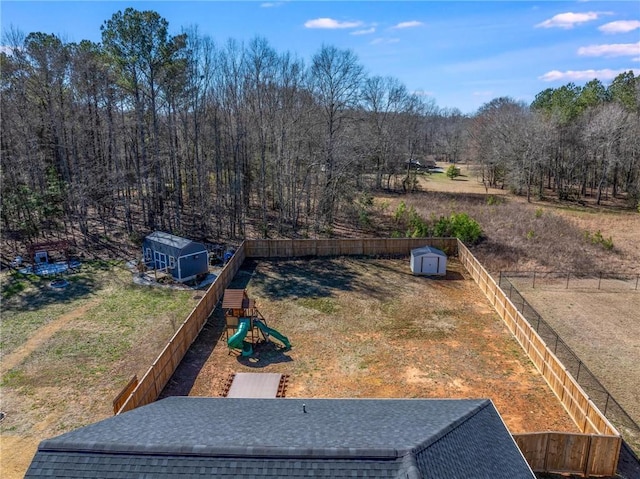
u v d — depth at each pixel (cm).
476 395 1498
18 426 1323
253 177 4153
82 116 3316
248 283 2497
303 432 830
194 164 3825
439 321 2047
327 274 2653
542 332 1983
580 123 5241
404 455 718
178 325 1948
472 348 1805
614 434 1151
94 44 3322
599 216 4159
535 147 4894
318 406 1059
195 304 2183
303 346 1816
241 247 2800
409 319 2066
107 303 2178
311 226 3656
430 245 3008
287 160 3462
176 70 3041
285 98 3572
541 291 2492
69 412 1387
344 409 1027
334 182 3559
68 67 3120
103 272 2586
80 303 2173
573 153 5212
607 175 5138
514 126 5262
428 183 6378
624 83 5978
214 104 3459
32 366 1631
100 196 3484
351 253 2988
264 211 3453
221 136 3806
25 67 3059
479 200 4834
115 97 3186
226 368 1653
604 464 1160
